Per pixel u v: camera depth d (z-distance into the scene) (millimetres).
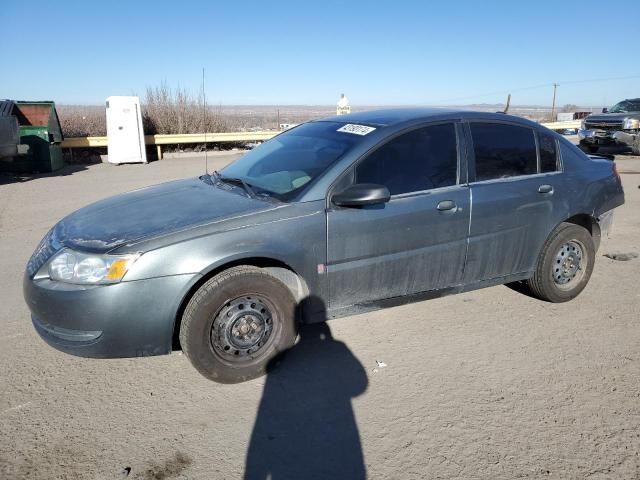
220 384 3252
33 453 2619
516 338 3869
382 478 2453
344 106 20344
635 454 2605
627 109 17109
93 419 2902
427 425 2840
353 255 3455
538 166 4270
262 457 2600
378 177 3555
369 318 4211
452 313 4312
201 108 20188
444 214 3717
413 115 3902
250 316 3197
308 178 3479
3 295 4742
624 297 4680
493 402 3049
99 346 2943
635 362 3518
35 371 3406
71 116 21312
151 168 15258
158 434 2775
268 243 3162
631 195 9961
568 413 2943
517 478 2441
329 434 2775
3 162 13711
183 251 2980
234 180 3953
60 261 3062
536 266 4332
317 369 3430
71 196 10203
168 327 3000
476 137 3988
